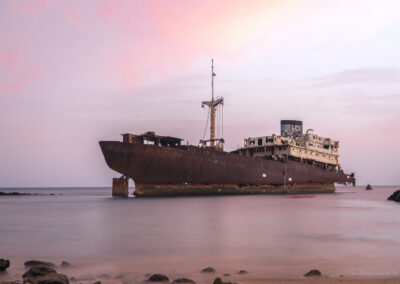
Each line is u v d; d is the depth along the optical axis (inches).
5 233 745.6
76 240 645.3
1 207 1614.2
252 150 3070.9
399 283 350.3
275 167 2677.2
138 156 1923.0
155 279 379.2
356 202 1830.7
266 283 358.9
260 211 1213.1
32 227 842.8
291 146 2861.7
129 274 413.7
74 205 1689.2
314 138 3191.4
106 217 1050.1
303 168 2977.4
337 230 750.5
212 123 2618.1
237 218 991.0
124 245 590.9
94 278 396.8
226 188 2364.7
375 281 359.9
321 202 1792.6
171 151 2015.3
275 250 539.5
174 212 1178.0
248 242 606.9
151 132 2058.3
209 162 2201.0
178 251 537.6
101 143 1950.1
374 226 818.2
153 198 1941.4
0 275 407.8
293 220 943.7
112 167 1957.4
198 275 405.7
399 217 1026.1
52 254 529.0
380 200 2085.4
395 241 613.9
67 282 358.3
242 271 414.0
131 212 1194.0
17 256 519.8
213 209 1291.8
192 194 2201.0
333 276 391.2
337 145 3449.8
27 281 342.0
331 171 3356.3
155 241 624.4
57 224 898.1
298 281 366.3
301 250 539.8
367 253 516.4
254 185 2566.4
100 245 593.0
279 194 2704.2
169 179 2071.9
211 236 674.8
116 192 2320.4
